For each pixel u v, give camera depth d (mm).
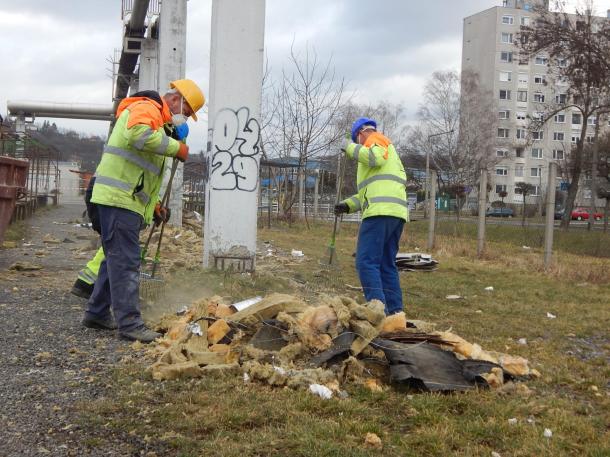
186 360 4512
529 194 84312
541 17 33500
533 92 90938
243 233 8930
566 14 33000
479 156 68938
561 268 12570
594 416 4102
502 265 13672
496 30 89688
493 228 26656
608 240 21469
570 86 36531
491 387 4398
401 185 6621
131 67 24766
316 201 27734
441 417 3801
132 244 5320
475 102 69312
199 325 4824
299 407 3850
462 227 25578
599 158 54500
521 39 34156
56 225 17203
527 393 4402
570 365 5418
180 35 16812
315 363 4410
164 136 5207
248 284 8023
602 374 5176
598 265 13367
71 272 8742
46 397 3945
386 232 6500
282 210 26703
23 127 36750
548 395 4480
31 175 21875
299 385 4148
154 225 7496
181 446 3311
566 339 6590
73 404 3836
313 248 14859
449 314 7605
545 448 3463
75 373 4402
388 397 4125
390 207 6465
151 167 5402
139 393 4012
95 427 3529
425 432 3588
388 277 6730
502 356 4965
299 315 4816
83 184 44469
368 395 4121
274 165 23156
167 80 16797
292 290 8156
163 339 5039
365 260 6504
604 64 31562
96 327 5602
